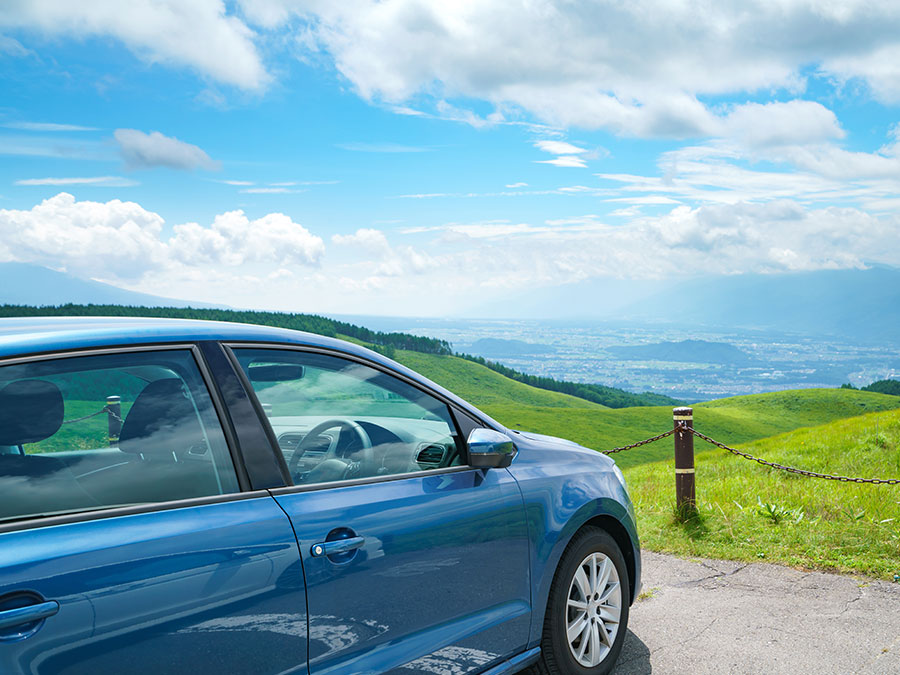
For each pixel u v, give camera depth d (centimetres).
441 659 273
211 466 222
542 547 324
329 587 234
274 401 254
